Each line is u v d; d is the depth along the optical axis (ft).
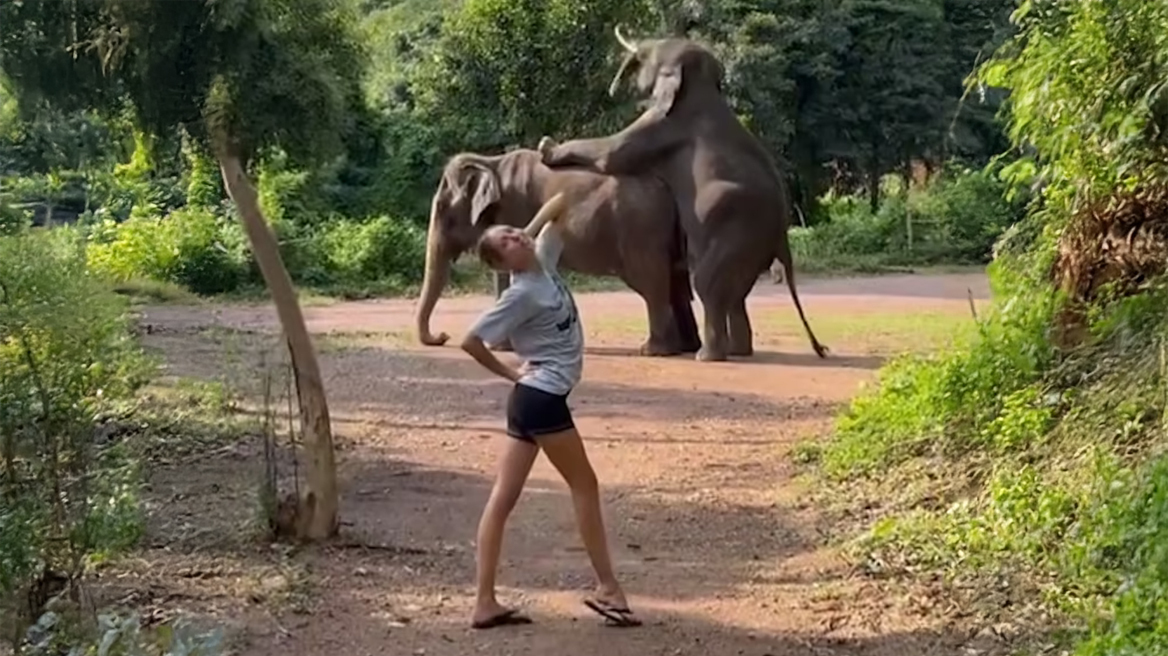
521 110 92.73
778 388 42.88
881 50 127.13
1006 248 33.50
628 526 26.66
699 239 49.14
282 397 39.22
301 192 103.86
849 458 29.99
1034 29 29.40
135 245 87.81
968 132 130.82
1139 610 17.63
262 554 24.03
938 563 22.63
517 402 20.13
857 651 19.40
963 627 19.84
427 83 95.86
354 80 76.28
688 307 51.93
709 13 111.96
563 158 52.01
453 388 43.75
